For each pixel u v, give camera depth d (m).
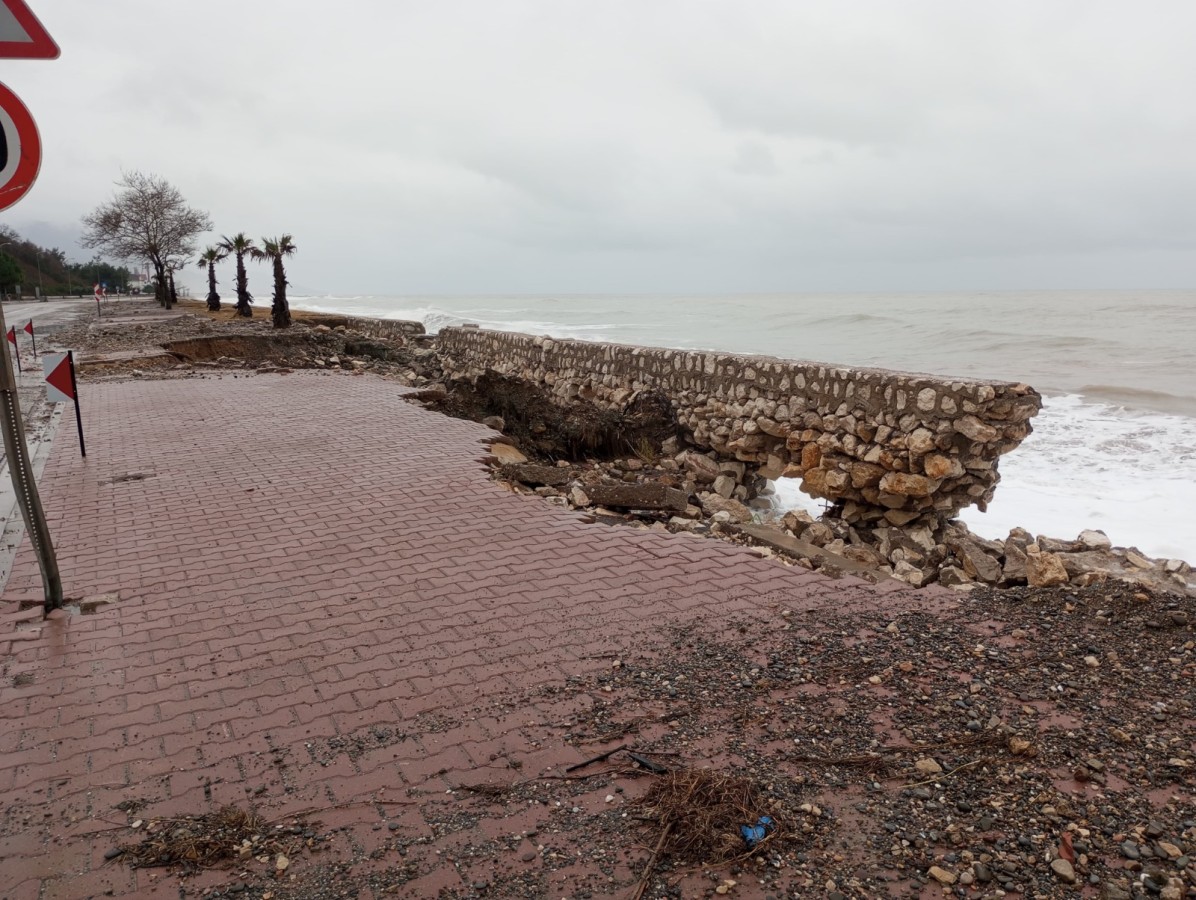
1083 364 27.47
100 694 4.10
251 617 5.06
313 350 24.34
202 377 18.31
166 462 9.58
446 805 3.15
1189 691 3.85
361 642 4.66
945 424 7.78
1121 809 3.01
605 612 5.03
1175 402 18.94
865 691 4.00
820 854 2.83
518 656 4.45
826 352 33.88
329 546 6.43
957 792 3.17
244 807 3.16
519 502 7.64
